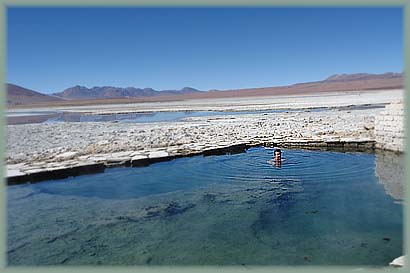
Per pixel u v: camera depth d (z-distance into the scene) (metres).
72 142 12.23
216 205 6.69
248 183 7.88
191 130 14.41
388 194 6.93
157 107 37.69
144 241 5.27
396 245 4.88
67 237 5.48
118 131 14.80
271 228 5.62
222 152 10.39
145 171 8.80
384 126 10.20
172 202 6.87
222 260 4.67
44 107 54.62
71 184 7.91
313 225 5.65
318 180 7.96
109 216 6.23
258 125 15.35
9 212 6.41
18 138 13.54
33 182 7.92
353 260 4.53
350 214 6.04
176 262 4.68
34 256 4.84
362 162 9.34
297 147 11.00
